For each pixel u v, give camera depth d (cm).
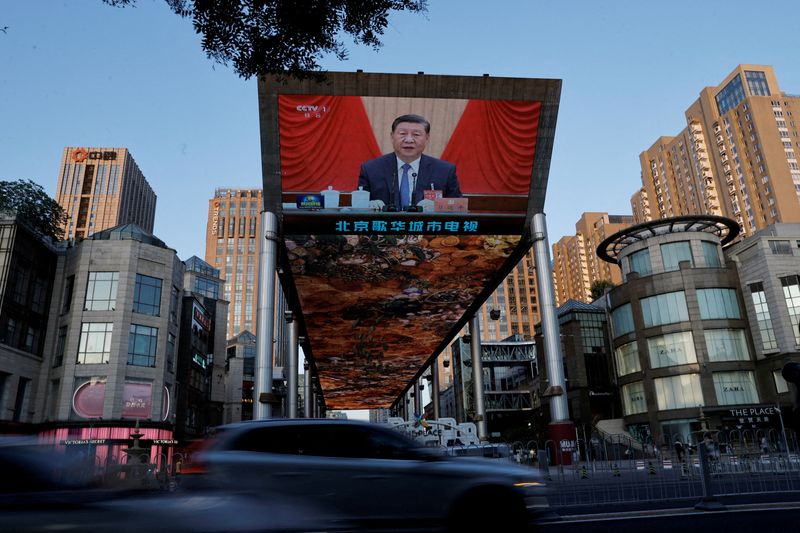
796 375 617
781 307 4728
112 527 441
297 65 995
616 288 5584
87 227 17112
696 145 15312
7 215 4409
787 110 13662
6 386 4025
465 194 3381
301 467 739
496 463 799
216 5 901
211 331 7000
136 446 3875
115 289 4478
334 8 931
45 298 4556
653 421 4944
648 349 5141
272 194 3288
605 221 18738
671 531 841
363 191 3306
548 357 3344
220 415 6769
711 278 5028
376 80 3097
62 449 539
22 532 427
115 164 17888
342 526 720
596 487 1970
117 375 4262
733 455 2850
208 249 16588
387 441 787
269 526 509
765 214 13200
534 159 3362
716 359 4831
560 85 3209
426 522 738
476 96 3200
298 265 3816
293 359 4850
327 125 3173
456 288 4300
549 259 3447
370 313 4781
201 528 470
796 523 847
